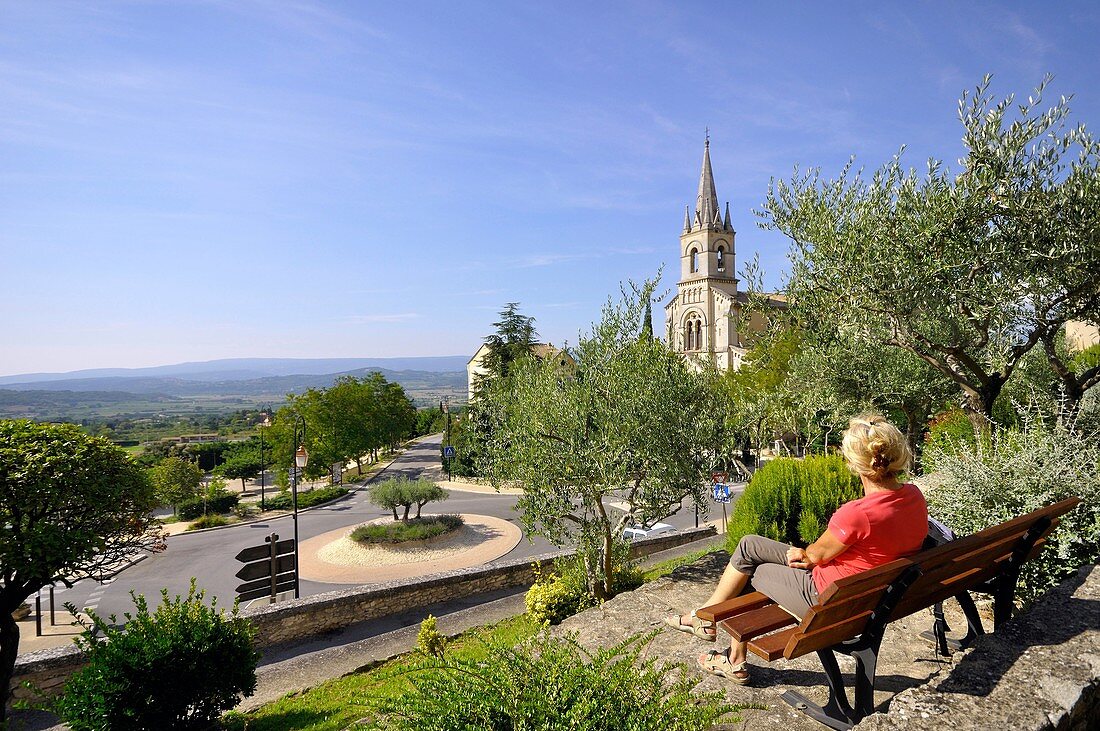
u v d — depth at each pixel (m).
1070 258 6.88
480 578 14.86
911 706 2.75
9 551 8.86
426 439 102.62
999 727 2.54
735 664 3.82
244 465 61.53
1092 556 4.71
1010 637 3.27
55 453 9.52
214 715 7.64
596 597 11.59
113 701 6.80
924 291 7.39
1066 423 6.07
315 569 24.39
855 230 7.96
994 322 7.71
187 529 35.47
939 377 11.61
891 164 8.12
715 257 63.66
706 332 62.66
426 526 27.28
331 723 7.54
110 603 21.42
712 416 12.00
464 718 2.68
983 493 5.18
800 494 8.33
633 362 11.84
